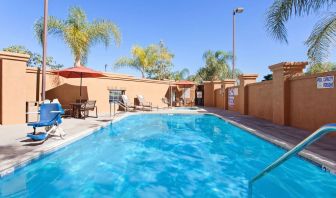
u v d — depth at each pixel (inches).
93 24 529.7
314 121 274.1
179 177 176.7
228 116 471.8
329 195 142.7
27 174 161.2
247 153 240.4
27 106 351.3
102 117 444.1
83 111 450.6
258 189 153.9
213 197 143.9
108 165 203.0
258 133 264.8
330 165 142.4
